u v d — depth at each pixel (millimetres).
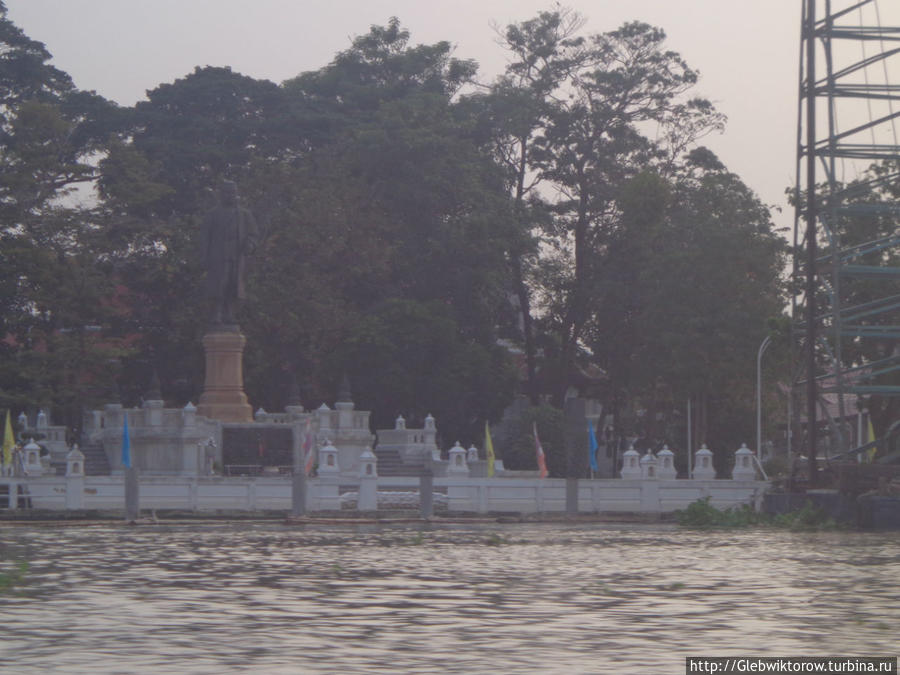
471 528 63438
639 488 75125
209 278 94688
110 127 128375
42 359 93625
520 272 124250
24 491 69500
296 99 132000
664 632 23484
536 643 22156
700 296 107375
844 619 25297
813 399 69562
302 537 54031
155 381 90500
